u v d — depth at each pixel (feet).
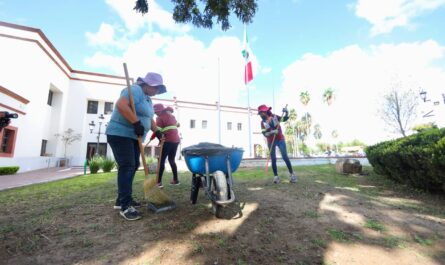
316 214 8.59
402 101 63.77
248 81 61.87
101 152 70.69
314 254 5.75
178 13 17.74
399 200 10.82
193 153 9.24
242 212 8.85
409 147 12.41
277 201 10.48
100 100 72.38
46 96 55.57
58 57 60.70
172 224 7.60
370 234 6.91
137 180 18.61
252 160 37.47
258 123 101.45
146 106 9.34
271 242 6.34
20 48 47.96
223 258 5.49
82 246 6.09
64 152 66.08
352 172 19.98
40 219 8.18
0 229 7.16
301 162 38.60
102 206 9.90
